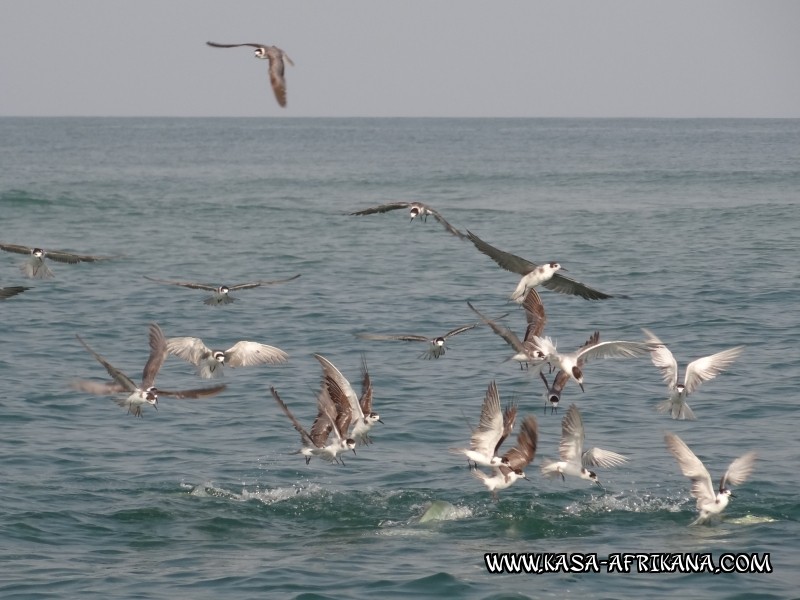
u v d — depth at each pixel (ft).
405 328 124.98
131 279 159.74
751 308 133.80
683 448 69.05
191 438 87.61
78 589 58.95
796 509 72.13
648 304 136.67
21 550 64.95
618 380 103.76
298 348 116.16
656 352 69.31
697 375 68.03
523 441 65.72
